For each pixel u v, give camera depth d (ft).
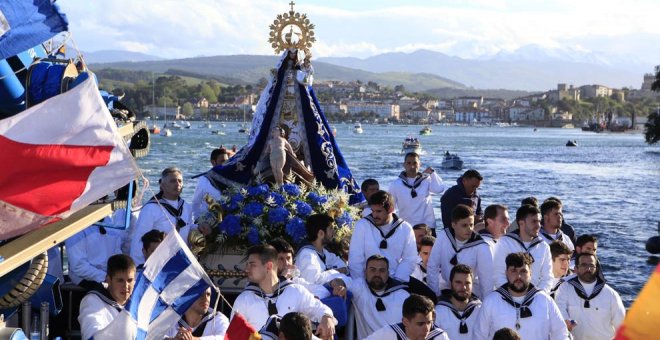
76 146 19.72
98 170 19.85
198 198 38.19
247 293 27.73
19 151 19.22
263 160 37.63
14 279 21.07
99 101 20.04
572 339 31.89
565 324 30.14
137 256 32.60
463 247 33.42
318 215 32.58
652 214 148.77
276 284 27.86
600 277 33.65
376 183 39.86
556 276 35.53
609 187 205.05
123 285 25.38
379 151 340.59
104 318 25.05
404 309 27.48
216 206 34.58
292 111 40.01
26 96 21.67
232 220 33.81
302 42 40.27
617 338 12.99
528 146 458.91
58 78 21.62
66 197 19.54
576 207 159.22
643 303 12.92
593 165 294.87
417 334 27.37
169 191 33.55
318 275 31.37
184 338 24.44
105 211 21.66
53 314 26.66
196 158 249.14
